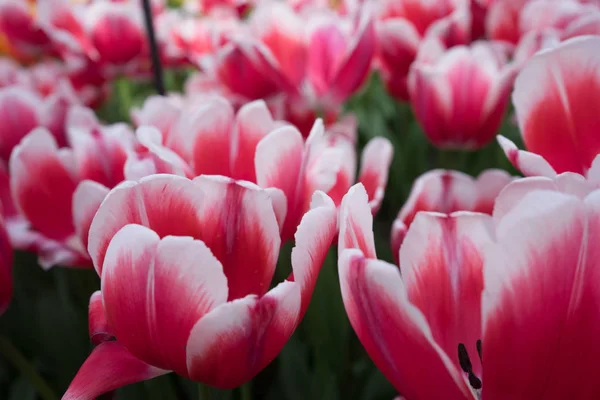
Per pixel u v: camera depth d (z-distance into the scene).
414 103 0.71
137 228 0.45
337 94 0.71
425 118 0.70
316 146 0.50
